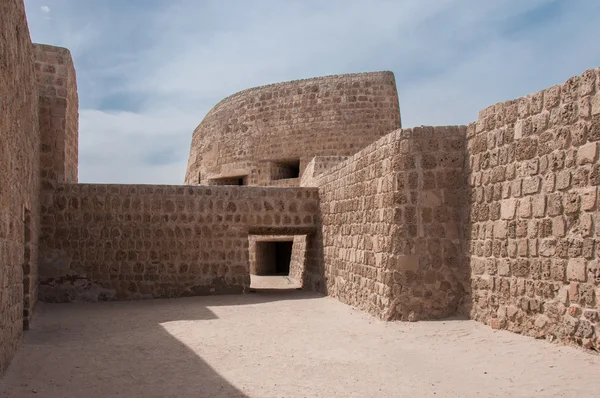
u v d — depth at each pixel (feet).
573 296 22.30
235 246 49.47
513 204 26.48
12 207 24.34
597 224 21.16
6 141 22.12
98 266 47.32
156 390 20.10
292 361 24.25
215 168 88.58
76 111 54.85
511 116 26.91
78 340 29.43
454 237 31.48
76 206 47.32
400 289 31.53
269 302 43.78
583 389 17.78
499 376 20.20
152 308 41.83
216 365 23.75
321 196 49.90
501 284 27.35
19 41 27.09
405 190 31.86
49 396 19.26
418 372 21.65
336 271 44.70
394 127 75.41
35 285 42.01
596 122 21.42
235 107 87.04
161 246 48.34
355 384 20.44
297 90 79.97
